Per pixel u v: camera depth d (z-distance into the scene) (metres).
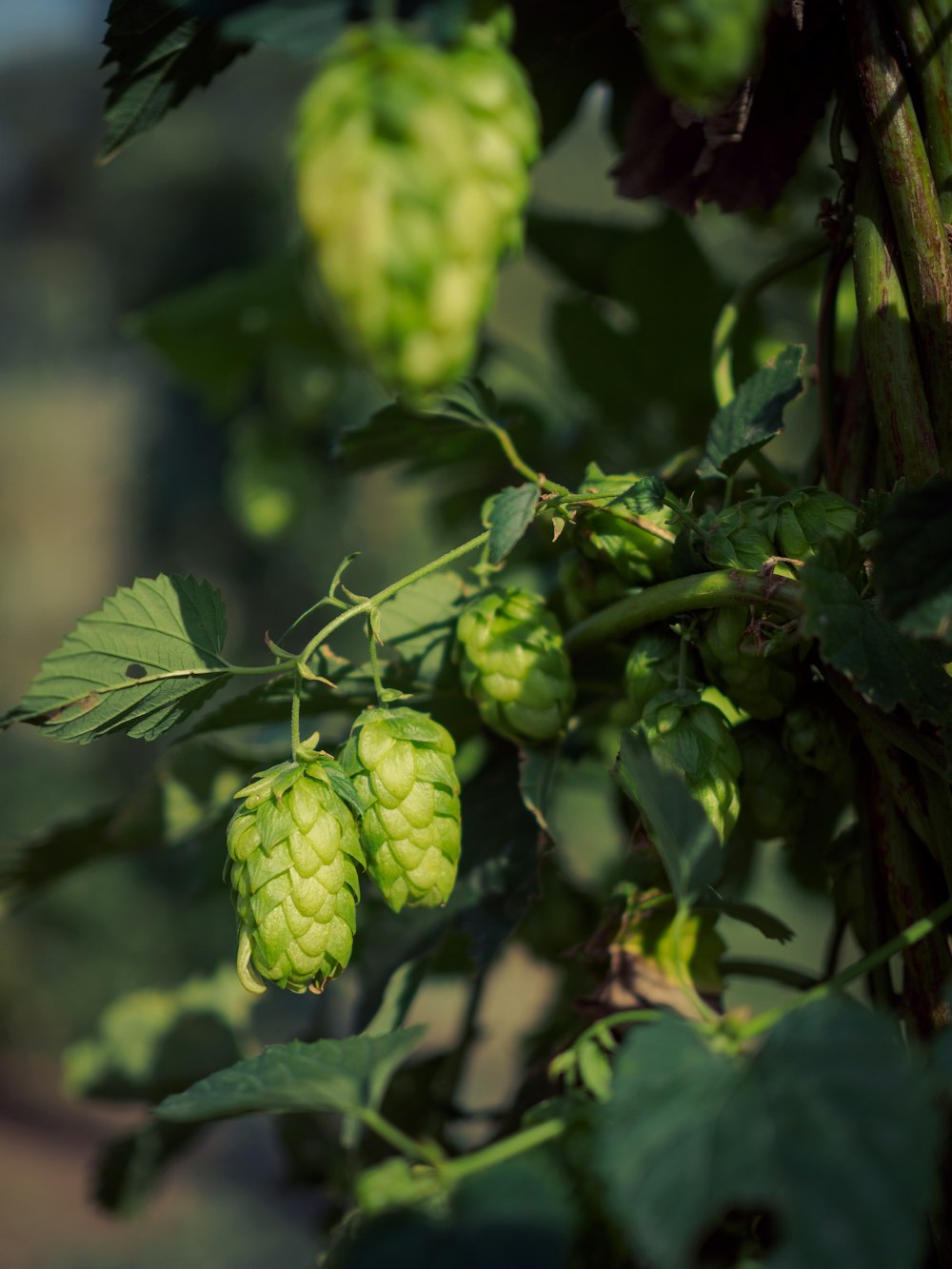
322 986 0.40
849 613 0.39
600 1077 0.38
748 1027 0.36
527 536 0.58
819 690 0.43
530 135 0.34
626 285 0.60
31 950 2.95
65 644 0.42
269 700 0.47
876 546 0.37
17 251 4.55
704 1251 0.39
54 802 2.90
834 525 0.40
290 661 0.43
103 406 5.86
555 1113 0.38
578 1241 0.37
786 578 0.40
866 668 0.38
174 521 2.10
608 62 0.48
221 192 2.07
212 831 0.57
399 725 0.41
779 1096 0.34
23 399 5.83
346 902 0.40
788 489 0.46
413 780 0.41
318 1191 0.60
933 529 0.37
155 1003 0.65
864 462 0.43
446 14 0.34
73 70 4.10
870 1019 0.35
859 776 0.43
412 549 1.92
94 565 5.17
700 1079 0.35
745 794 0.43
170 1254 2.30
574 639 0.45
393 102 0.33
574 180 2.23
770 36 0.42
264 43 0.35
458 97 0.34
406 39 0.34
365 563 1.93
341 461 0.51
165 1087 0.64
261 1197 2.53
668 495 0.42
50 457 5.72
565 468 0.63
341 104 0.33
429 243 0.33
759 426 0.44
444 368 0.33
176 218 2.10
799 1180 0.33
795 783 0.43
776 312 0.66
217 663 0.44
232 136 2.11
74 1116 3.04
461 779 0.50
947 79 0.41
